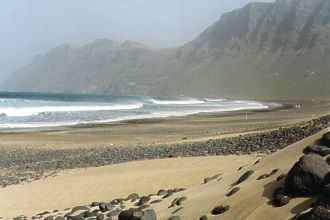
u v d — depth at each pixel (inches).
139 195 449.7
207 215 247.1
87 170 655.1
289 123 1449.3
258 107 3169.3
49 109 2085.4
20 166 807.1
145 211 275.1
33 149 1036.5
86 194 487.5
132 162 669.9
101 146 1074.1
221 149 834.8
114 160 822.5
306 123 1133.1
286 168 261.4
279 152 307.7
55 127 1504.7
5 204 475.8
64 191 510.0
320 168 217.3
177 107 2859.3
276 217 213.5
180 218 260.7
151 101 3754.9
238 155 675.4
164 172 549.6
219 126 1537.9
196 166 577.3
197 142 1015.0
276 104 3966.5
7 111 1863.9
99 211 367.9
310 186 216.4
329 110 2436.0
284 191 228.7
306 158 221.9
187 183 486.9
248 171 295.0
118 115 2020.2
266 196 237.0
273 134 944.3
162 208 301.3
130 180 524.7
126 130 1441.9
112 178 547.5
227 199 257.6
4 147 1063.0
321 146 268.7
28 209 449.1
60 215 389.4
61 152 984.9
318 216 185.5
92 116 1920.5
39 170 754.8
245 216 228.4
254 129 1302.9
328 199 193.9
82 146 1083.3
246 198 245.9
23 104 2299.5
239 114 2239.2
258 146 816.3
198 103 3671.3
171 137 1232.2
